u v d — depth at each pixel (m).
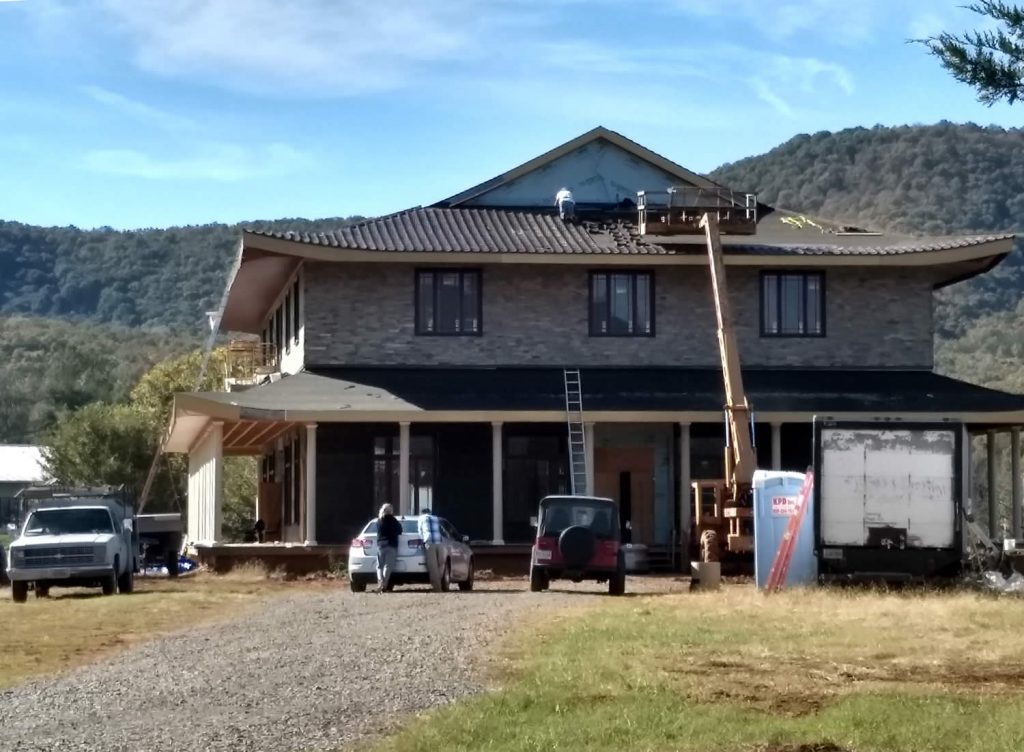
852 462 29.91
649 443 44.28
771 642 19.08
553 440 43.28
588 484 40.31
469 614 24.58
